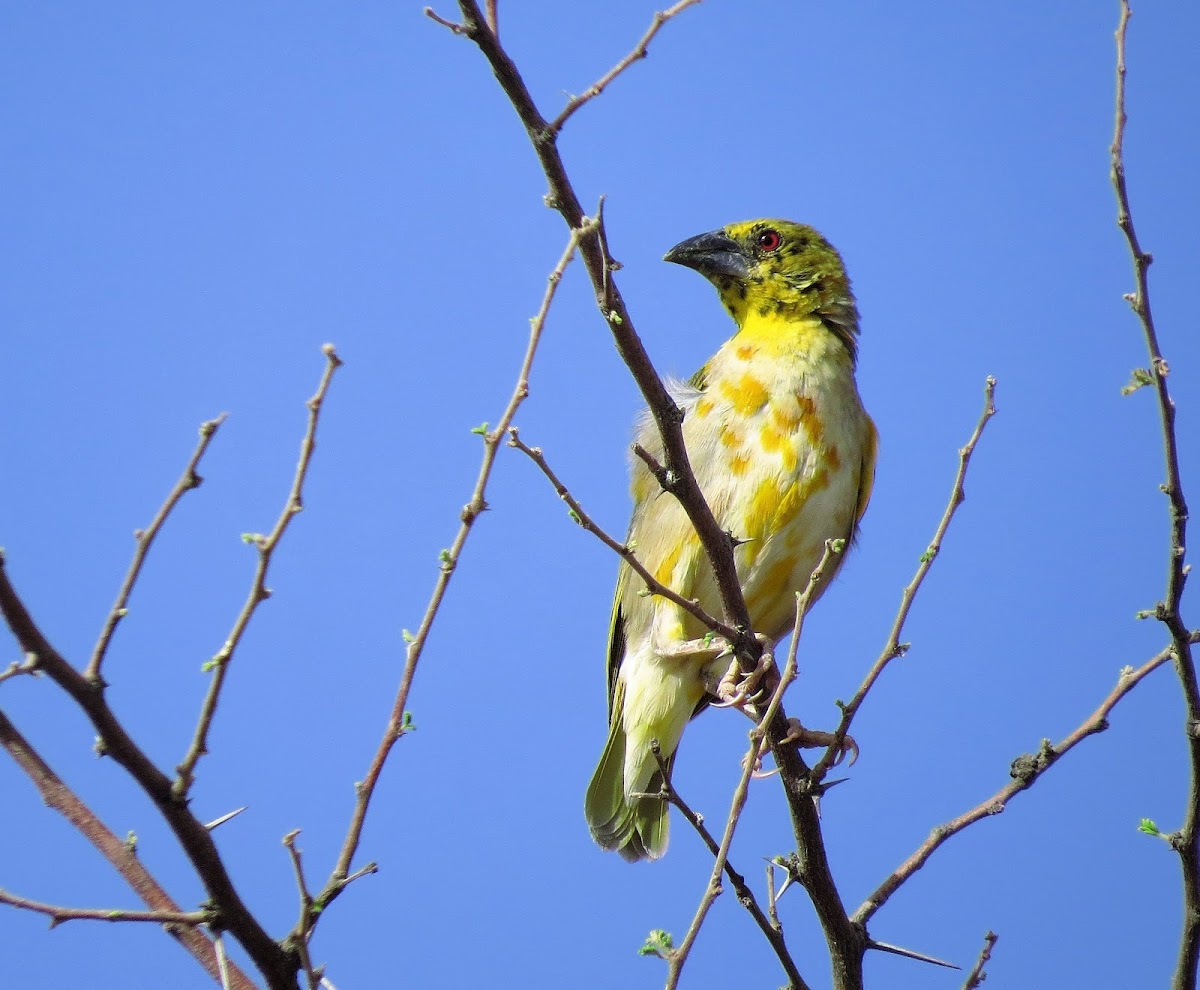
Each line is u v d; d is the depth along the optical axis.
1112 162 7.14
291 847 5.47
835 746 7.15
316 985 5.36
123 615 5.22
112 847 5.68
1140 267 7.09
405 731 5.68
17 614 5.02
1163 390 7.02
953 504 6.98
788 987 6.67
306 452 5.46
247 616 5.39
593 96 6.34
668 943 5.75
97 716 5.20
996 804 7.37
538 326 5.71
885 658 7.10
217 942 5.44
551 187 6.46
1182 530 6.99
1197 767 6.95
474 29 6.20
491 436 5.70
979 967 7.13
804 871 7.27
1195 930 6.93
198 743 5.34
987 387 6.86
